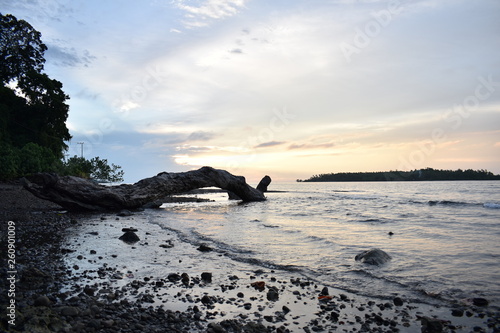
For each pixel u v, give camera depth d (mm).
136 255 8891
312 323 4762
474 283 6355
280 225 14984
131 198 21938
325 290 6082
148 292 5965
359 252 9250
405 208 24672
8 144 43719
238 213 21250
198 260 8438
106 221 16250
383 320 4785
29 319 4039
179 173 25969
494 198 35250
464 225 14773
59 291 5770
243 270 7543
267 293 5848
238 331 4426
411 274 7035
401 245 10172
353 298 5777
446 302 5469
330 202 32500
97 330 4258
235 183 30875
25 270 6781
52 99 51281
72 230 12852
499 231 12898
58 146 53594
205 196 46000
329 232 12836
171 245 10172
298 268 7656
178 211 22672
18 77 56594
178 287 6289
